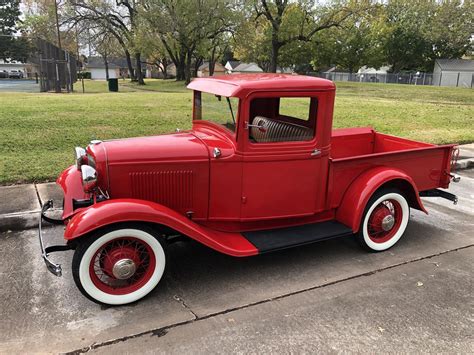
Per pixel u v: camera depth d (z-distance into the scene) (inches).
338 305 127.4
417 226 193.6
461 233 186.2
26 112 443.8
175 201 138.7
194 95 166.6
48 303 126.8
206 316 121.0
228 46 1860.2
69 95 729.6
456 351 107.7
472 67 2074.3
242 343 109.5
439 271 150.4
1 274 143.0
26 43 2245.3
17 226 179.8
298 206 150.4
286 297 131.6
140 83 1601.9
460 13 1178.0
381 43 2196.1
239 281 141.1
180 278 142.6
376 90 1088.8
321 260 157.9
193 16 1306.6
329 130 147.0
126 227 121.3
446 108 617.0
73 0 1577.3
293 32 1337.4
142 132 360.8
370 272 148.9
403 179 160.7
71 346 107.5
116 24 1651.1
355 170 158.2
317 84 139.3
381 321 119.8
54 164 256.1
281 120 144.6
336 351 107.0
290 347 108.3
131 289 126.7
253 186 142.6
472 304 129.6
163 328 115.3
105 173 130.5
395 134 392.5
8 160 262.4
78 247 119.0
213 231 144.3
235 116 136.4
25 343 108.4
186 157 135.5
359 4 1309.1
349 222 155.2
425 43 2301.9
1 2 2298.2
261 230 151.4
